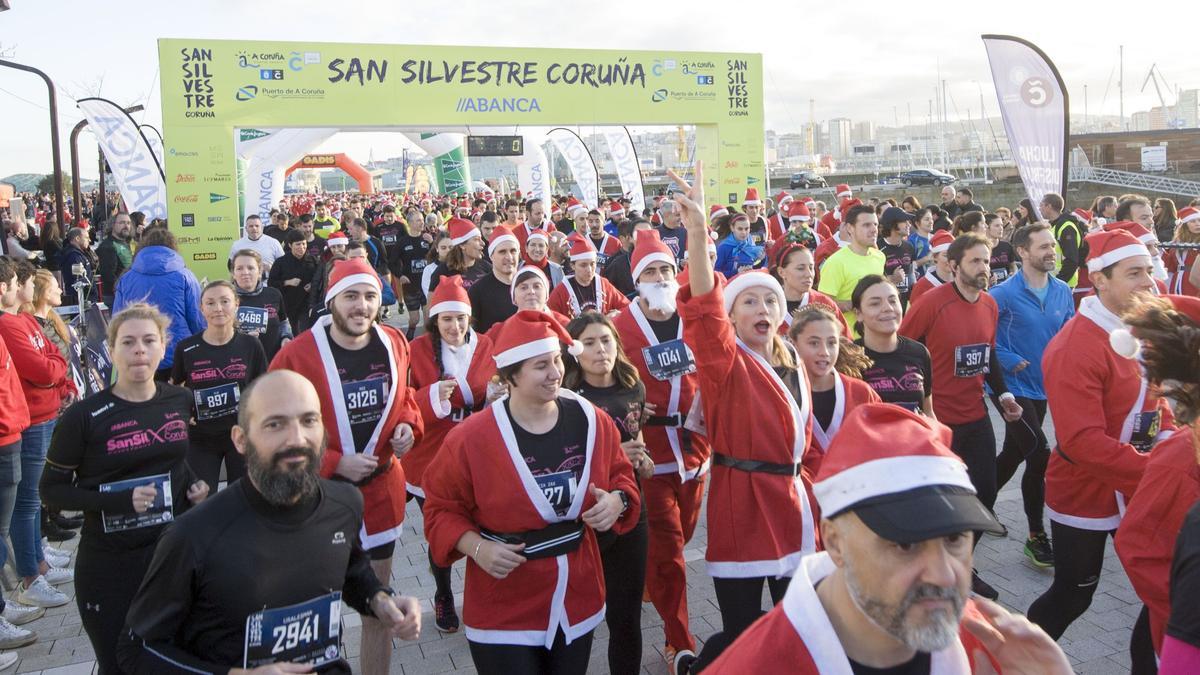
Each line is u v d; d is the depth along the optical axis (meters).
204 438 5.28
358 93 16.34
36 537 5.55
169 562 2.37
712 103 18.50
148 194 15.80
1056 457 4.05
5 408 4.94
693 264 3.70
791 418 3.78
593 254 7.43
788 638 1.66
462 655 4.74
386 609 2.70
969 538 1.61
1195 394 2.70
